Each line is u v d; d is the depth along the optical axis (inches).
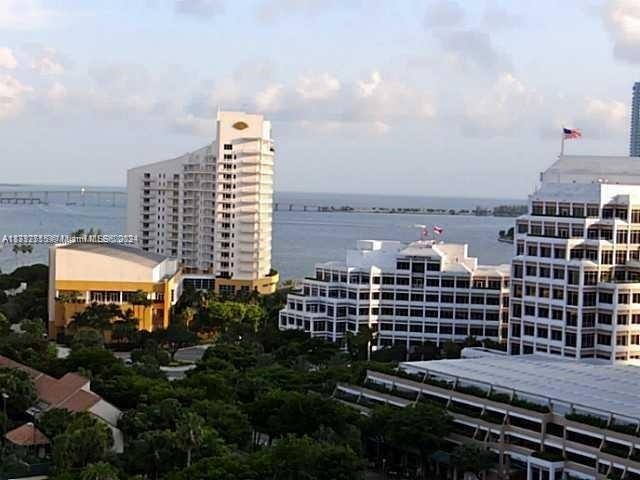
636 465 7765.8
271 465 7539.4
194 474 7381.9
